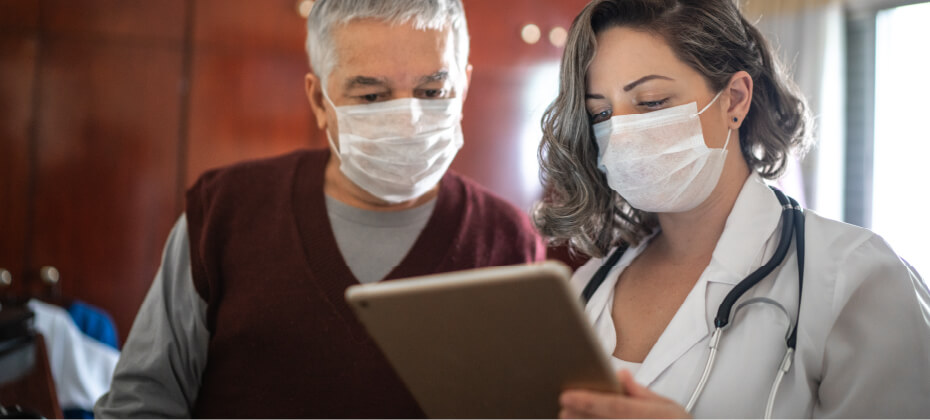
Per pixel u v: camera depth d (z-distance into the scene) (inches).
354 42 54.7
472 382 35.7
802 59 132.9
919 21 129.9
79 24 127.8
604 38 49.8
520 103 138.3
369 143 55.6
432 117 56.1
